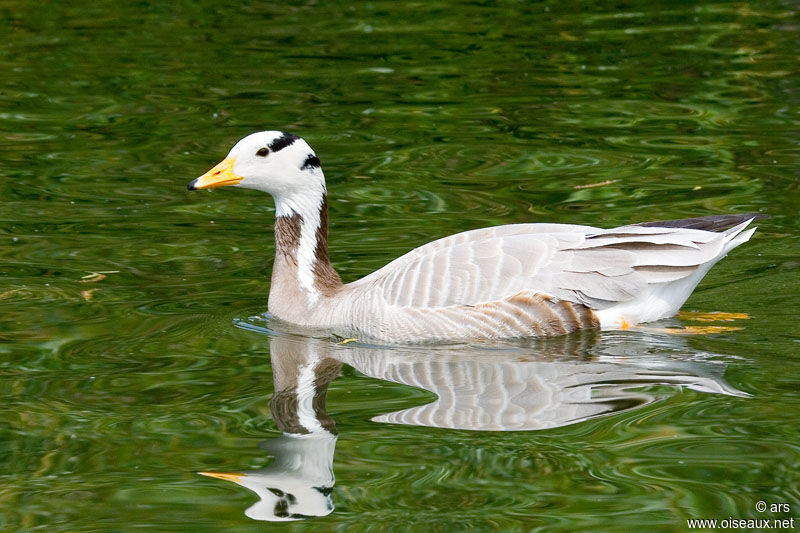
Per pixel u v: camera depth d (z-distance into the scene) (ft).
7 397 39.34
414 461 33.99
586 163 67.97
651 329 45.16
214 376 41.63
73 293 50.72
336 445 35.19
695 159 67.97
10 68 87.45
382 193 63.87
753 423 35.86
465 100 80.28
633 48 90.33
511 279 44.93
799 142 70.18
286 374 41.75
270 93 81.97
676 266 44.98
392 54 90.38
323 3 105.29
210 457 34.65
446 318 44.75
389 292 46.03
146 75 86.17
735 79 82.53
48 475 33.58
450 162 68.90
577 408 37.55
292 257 49.32
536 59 88.53
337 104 79.71
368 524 30.45
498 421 36.73
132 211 62.28
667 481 32.30
